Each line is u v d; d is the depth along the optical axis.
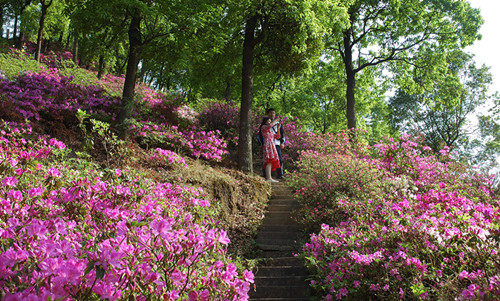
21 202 2.40
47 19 22.00
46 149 4.29
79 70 16.50
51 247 1.72
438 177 7.11
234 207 7.22
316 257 4.61
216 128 12.48
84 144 5.82
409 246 3.39
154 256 1.92
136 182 3.92
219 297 2.21
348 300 3.80
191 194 4.26
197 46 8.89
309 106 22.48
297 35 9.88
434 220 3.46
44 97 8.91
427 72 17.55
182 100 12.02
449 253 3.29
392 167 7.54
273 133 9.41
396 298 3.29
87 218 2.61
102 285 1.65
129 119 8.43
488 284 2.58
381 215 4.63
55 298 1.57
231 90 16.86
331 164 7.38
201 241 2.05
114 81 18.66
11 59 13.75
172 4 8.02
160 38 8.91
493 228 3.15
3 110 6.98
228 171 8.91
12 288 1.53
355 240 4.24
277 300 4.64
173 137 9.16
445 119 28.16
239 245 6.14
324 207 6.65
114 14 8.24
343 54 17.39
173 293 1.85
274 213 7.56
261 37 10.13
